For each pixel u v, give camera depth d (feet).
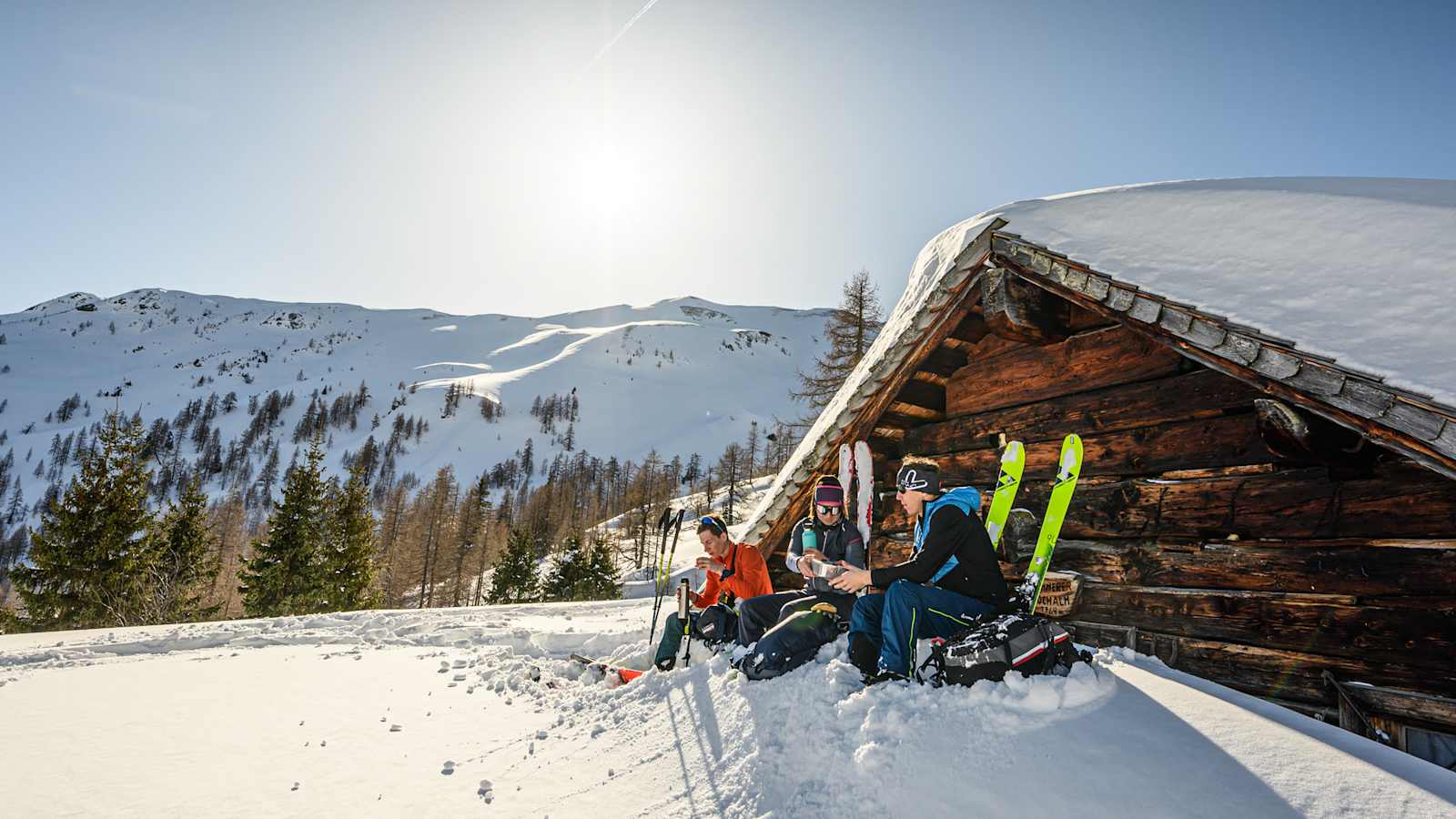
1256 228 15.31
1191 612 15.03
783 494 23.29
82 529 72.13
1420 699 11.52
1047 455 18.92
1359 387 10.55
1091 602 17.01
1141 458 16.81
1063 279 16.15
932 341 20.03
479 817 9.48
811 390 81.20
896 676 10.68
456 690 17.46
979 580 10.98
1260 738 8.45
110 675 19.35
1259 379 12.32
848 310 80.89
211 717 14.85
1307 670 13.12
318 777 11.17
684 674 13.79
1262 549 14.17
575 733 12.71
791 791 8.84
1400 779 7.35
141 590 75.25
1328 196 15.88
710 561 17.17
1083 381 18.33
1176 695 9.90
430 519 243.60
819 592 14.25
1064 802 7.67
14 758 12.03
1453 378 9.77
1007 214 22.85
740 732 10.64
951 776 8.34
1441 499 11.86
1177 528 15.72
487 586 197.98
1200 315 13.03
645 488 264.31
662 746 11.15
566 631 27.86
